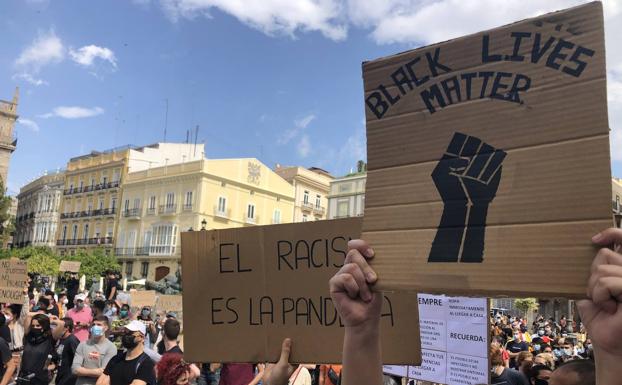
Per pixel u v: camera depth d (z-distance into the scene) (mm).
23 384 6754
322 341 2408
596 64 1191
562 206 1184
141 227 50969
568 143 1199
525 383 5281
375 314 1467
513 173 1270
